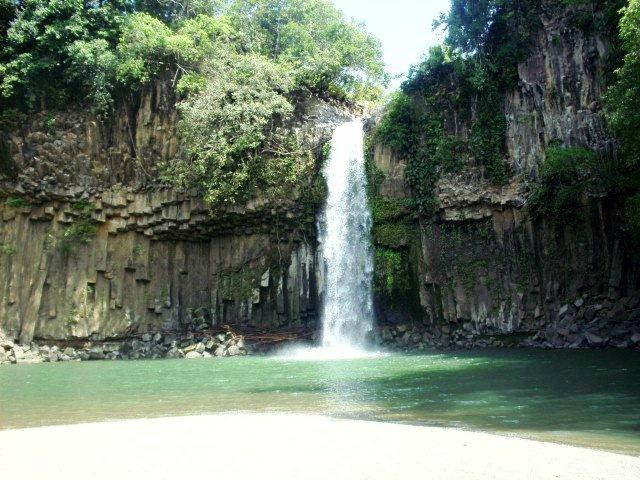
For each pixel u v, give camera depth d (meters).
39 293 30.56
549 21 27.84
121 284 31.89
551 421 9.79
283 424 9.73
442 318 28.62
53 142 31.36
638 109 18.05
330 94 36.75
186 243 33.28
